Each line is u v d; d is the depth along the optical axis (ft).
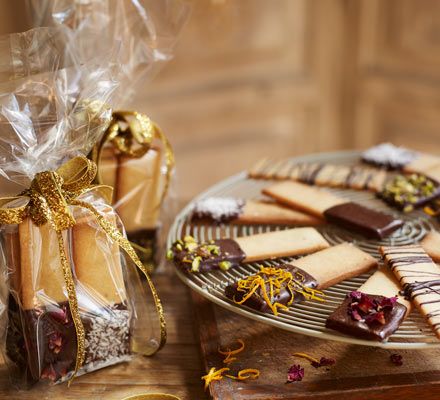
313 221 1.93
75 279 1.59
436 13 3.04
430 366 1.60
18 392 1.61
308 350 1.65
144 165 1.79
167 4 1.88
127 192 1.79
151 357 1.69
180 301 1.83
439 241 1.79
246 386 1.57
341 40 3.36
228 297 1.65
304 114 3.51
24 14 2.70
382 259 1.76
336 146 3.66
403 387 1.56
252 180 2.14
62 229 1.55
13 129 1.58
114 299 1.62
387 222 1.87
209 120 3.32
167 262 1.92
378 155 2.19
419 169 2.12
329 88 3.48
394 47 3.25
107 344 1.63
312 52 3.36
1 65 1.63
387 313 1.58
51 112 1.62
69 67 1.72
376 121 3.49
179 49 3.09
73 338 1.60
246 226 1.94
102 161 1.78
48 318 1.57
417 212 1.98
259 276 1.66
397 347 1.54
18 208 1.53
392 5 3.17
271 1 3.16
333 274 1.70
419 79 3.21
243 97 3.33
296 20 3.26
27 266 1.54
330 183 2.09
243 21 3.15
